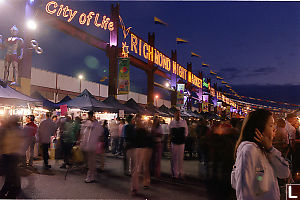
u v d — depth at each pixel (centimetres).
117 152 1319
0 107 1107
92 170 713
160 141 814
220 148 667
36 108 1411
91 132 719
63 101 1650
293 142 648
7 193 561
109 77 2444
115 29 2492
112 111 1572
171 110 2902
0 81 946
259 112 209
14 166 546
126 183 698
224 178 645
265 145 200
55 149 1121
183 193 605
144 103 4256
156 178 780
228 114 6031
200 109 5506
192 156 1373
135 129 629
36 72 2548
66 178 754
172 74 3950
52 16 1858
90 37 2264
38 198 541
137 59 3042
